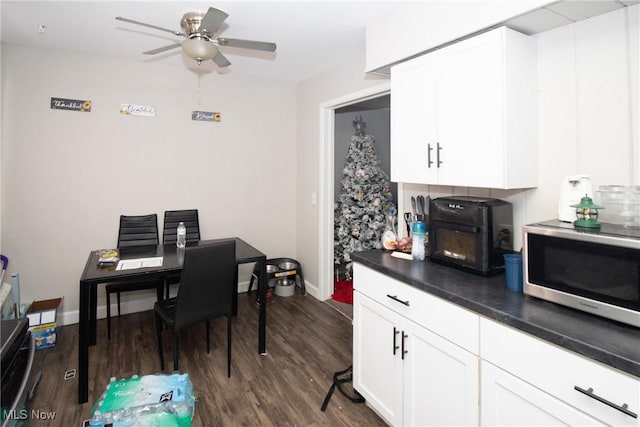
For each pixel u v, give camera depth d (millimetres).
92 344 2781
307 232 4098
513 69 1612
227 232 3936
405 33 2080
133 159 3395
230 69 3604
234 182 3932
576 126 1601
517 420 1222
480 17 1644
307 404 2100
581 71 1575
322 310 3566
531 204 1782
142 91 3395
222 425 1913
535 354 1157
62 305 3170
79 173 3182
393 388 1803
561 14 1500
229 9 2244
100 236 3293
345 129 4836
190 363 2531
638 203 1354
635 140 1429
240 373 2412
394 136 2180
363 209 4180
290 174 4293
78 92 3133
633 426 932
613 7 1439
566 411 1074
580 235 1210
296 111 4262
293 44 2850
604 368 989
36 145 3006
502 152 1595
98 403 1705
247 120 3959
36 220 3043
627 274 1101
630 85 1436
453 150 1815
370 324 1975
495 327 1284
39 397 2121
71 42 2875
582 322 1168
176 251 2873
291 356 2650
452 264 1819
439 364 1532
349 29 2535
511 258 1484
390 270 1805
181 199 3650
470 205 1722
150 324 3205
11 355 1132
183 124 3607
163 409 1648
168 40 2822
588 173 1569
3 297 2502
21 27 2568
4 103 2877
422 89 1979
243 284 4105
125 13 2322
